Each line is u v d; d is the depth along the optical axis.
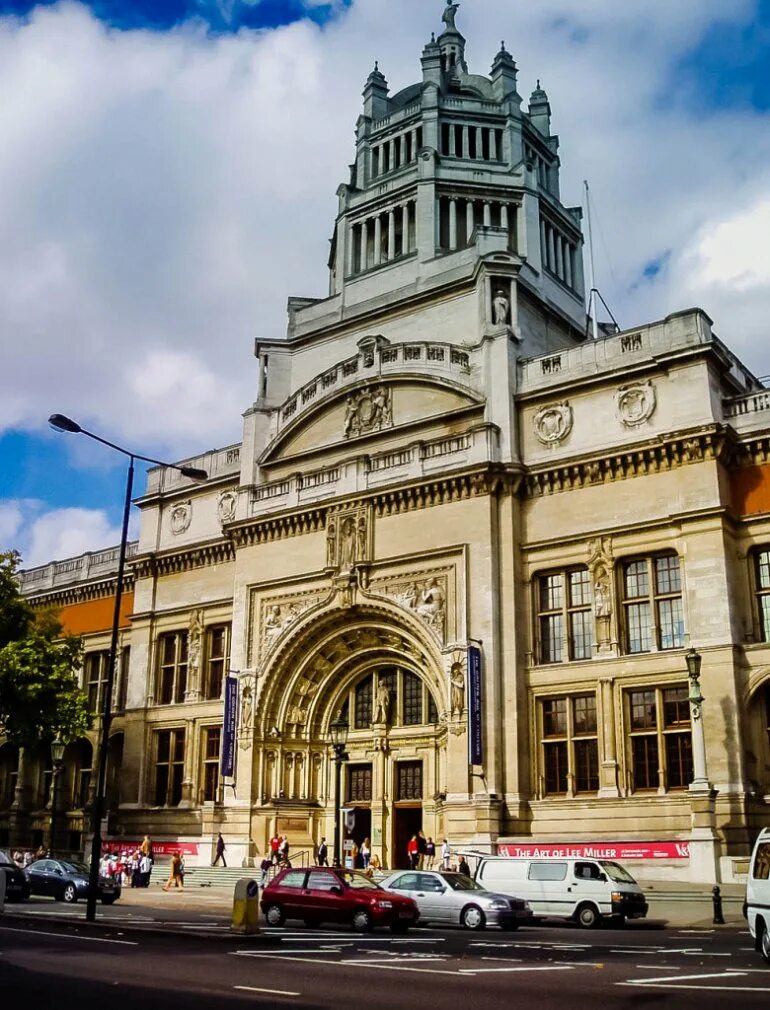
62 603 66.88
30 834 62.94
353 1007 13.62
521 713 42.78
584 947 23.14
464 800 41.62
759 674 38.56
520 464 45.22
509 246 59.81
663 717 40.06
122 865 48.12
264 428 55.91
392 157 63.66
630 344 44.62
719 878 35.34
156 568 59.28
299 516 51.12
